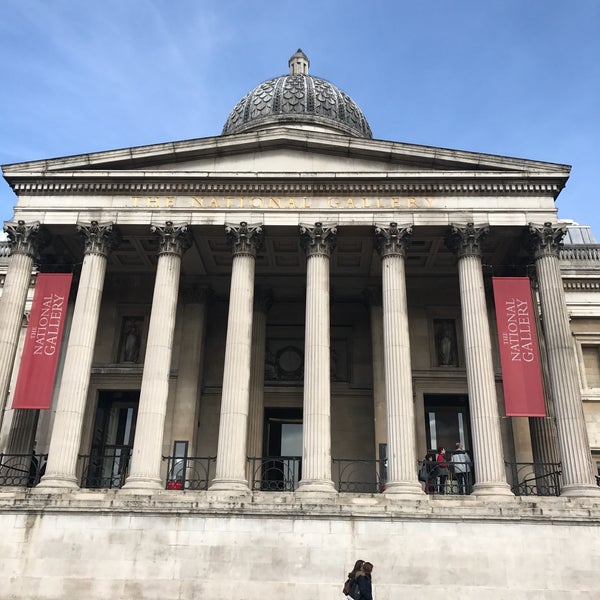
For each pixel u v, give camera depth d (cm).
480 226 3297
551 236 3272
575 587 2592
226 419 2991
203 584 2633
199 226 3362
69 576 2648
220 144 3447
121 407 3981
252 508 2722
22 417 3562
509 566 2630
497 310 3200
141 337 4034
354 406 3997
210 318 4159
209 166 3481
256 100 4812
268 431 4053
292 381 4075
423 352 3938
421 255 3812
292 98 4728
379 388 3819
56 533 2709
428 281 4066
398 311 3166
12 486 2931
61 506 2741
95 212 3403
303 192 3400
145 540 2694
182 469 3366
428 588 2605
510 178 3353
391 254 3278
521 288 3238
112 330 4009
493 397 3022
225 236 3428
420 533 2684
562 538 2659
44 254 3756
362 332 4159
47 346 3197
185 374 3859
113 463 3825
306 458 2923
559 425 2986
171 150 3441
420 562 2642
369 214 3347
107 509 2731
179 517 2728
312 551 2667
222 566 2655
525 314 3181
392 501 2778
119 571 2655
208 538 2694
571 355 3092
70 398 3044
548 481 3384
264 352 4000
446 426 3922
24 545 2694
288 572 2641
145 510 2727
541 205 3347
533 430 3531
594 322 4303
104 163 3444
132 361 3978
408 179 3362
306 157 3475
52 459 2945
